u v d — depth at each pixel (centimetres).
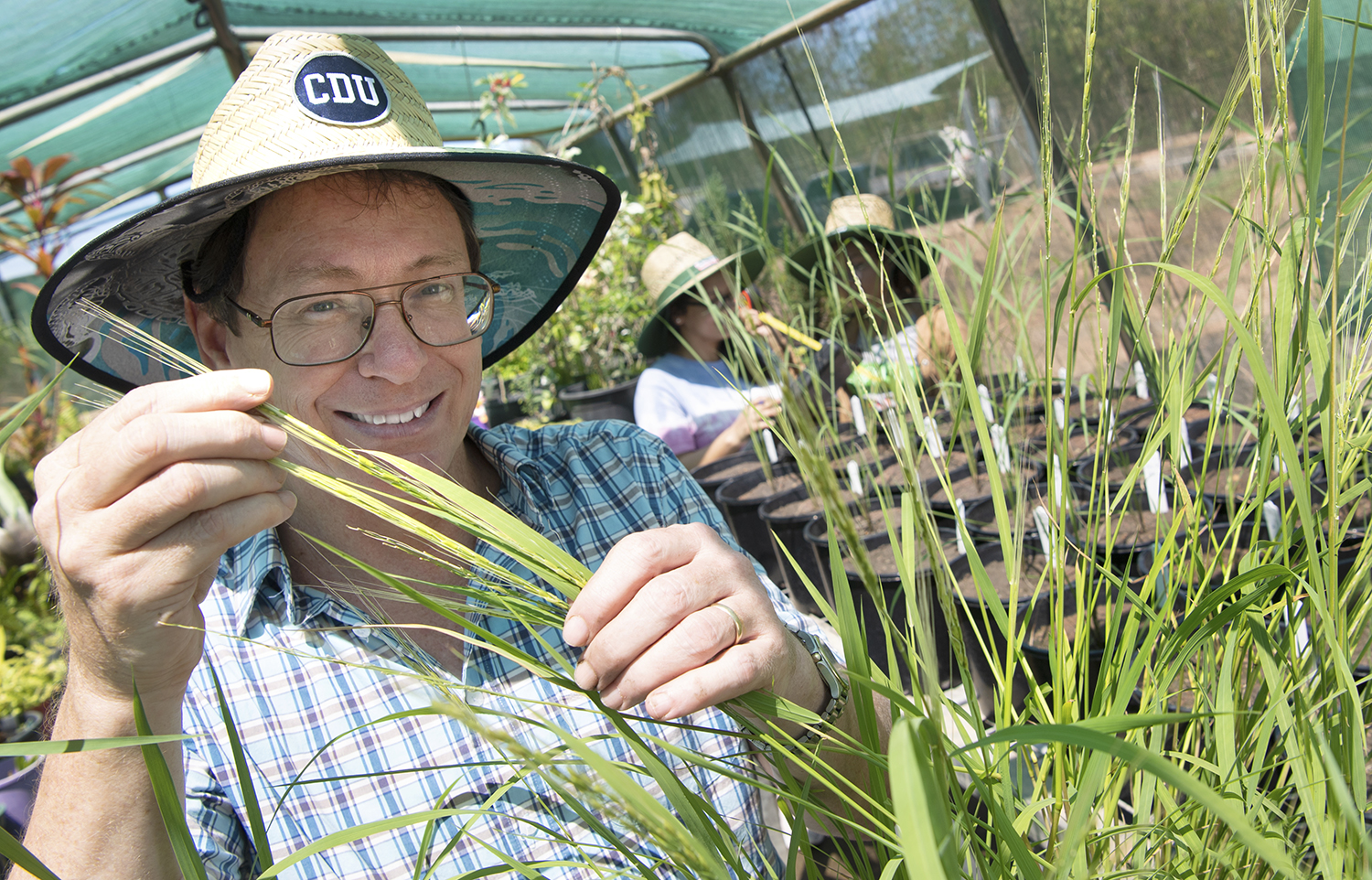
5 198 684
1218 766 61
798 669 75
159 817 79
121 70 473
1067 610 176
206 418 65
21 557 266
